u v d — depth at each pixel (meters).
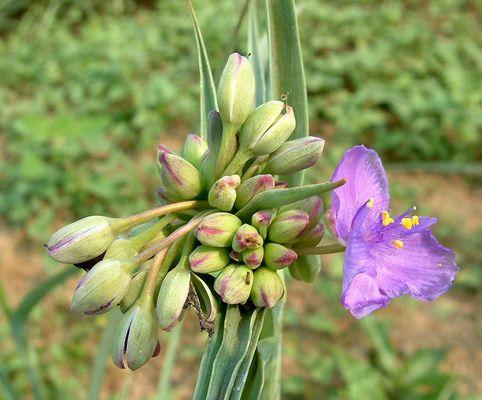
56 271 0.40
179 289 0.12
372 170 0.14
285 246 0.13
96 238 0.12
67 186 0.44
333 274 0.40
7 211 0.43
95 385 0.19
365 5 0.62
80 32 0.62
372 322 0.36
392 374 0.34
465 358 0.37
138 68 0.53
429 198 0.46
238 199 0.12
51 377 0.35
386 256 0.13
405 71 0.54
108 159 0.47
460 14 0.61
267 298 0.12
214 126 0.13
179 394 0.35
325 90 0.52
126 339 0.12
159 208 0.12
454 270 0.13
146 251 0.12
